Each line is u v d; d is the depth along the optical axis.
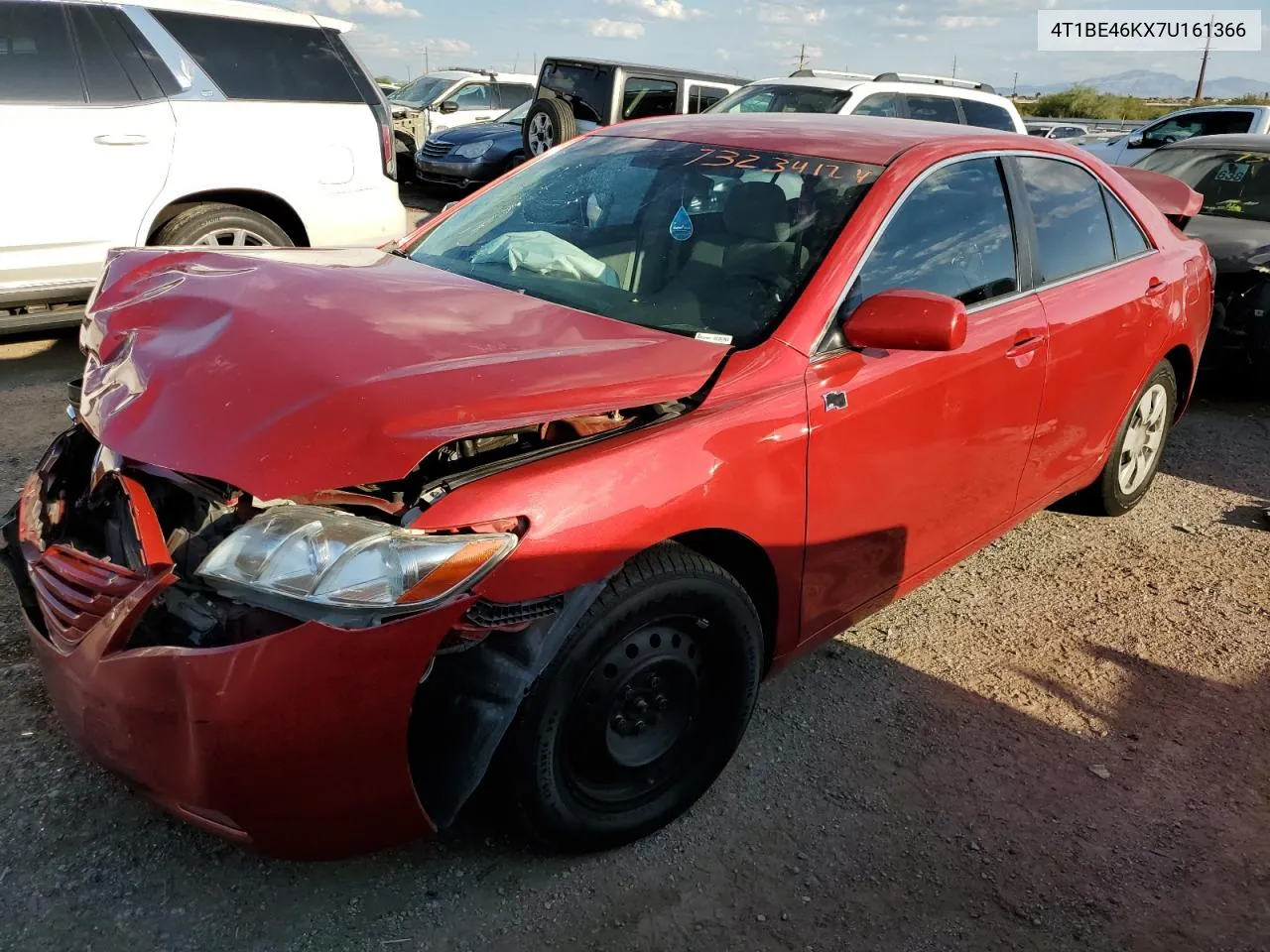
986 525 3.50
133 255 3.09
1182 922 2.44
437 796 2.16
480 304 2.73
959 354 3.02
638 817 2.50
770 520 2.53
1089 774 2.95
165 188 5.66
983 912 2.42
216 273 2.85
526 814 2.27
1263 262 6.18
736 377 2.52
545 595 2.10
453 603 1.99
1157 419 4.58
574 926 2.28
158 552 2.07
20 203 5.21
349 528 1.96
